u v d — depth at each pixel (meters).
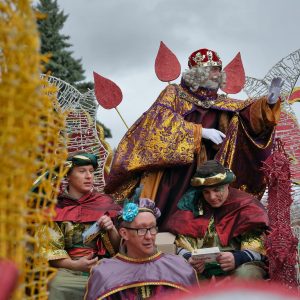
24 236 2.45
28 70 2.51
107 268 5.61
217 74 8.29
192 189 6.89
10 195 2.46
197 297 2.37
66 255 6.35
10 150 2.44
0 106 2.49
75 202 6.78
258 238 6.57
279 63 9.50
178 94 8.27
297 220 9.00
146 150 7.89
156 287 5.51
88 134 9.90
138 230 5.63
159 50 8.88
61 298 6.15
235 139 7.94
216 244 6.61
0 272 2.21
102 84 9.10
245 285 2.44
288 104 9.80
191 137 7.83
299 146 9.62
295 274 6.29
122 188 8.15
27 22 2.54
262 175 8.05
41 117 2.98
